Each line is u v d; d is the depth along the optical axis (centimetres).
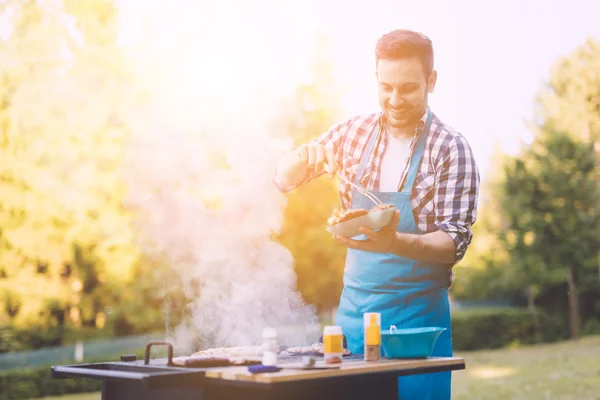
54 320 1012
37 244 983
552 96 1445
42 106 989
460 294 1514
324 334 180
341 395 190
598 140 1426
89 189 997
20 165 978
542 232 1290
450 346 237
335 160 242
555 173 1278
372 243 202
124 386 185
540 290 1318
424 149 235
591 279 1315
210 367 177
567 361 912
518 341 1294
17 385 828
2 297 974
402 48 223
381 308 232
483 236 1512
